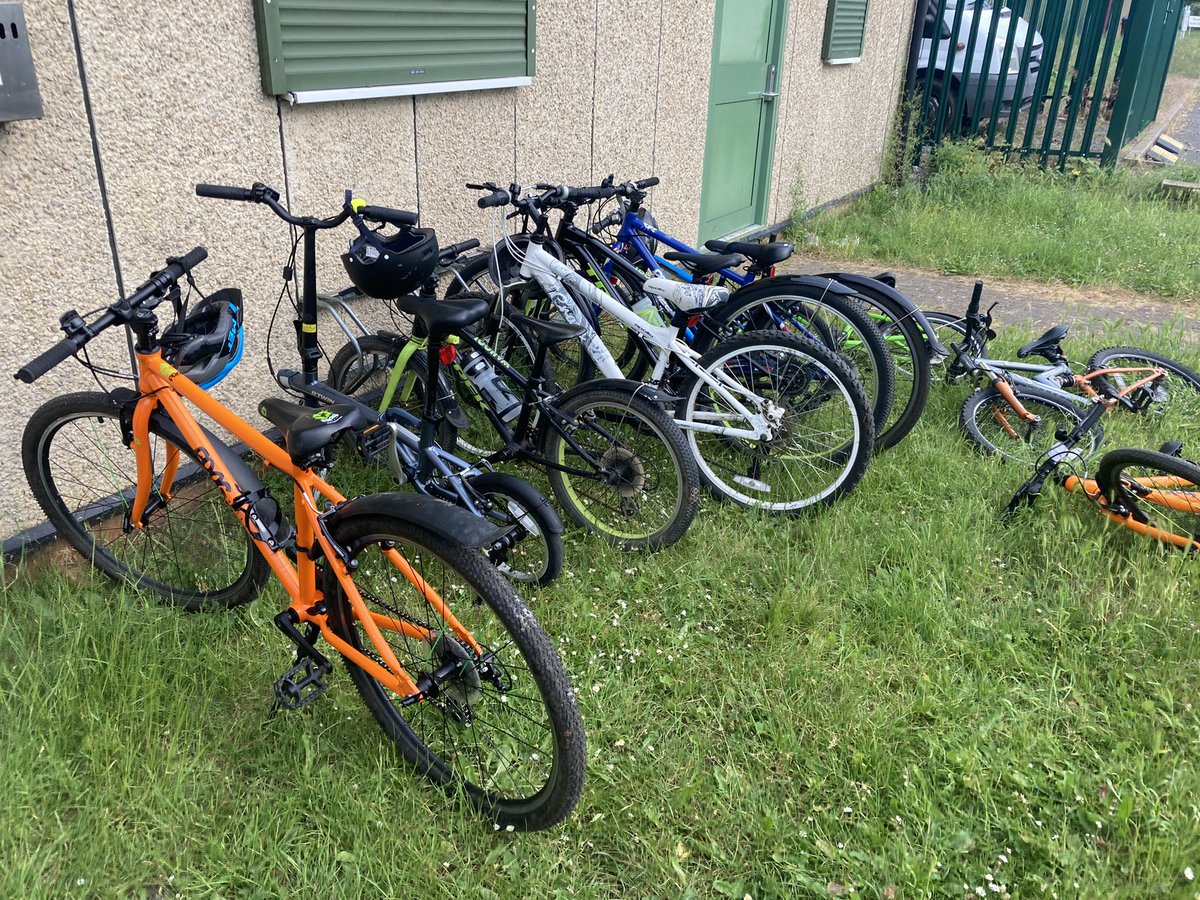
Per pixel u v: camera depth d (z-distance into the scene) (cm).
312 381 277
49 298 269
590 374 392
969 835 201
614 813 205
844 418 331
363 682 215
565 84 459
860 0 741
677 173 582
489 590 179
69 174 264
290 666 237
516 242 351
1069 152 862
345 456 337
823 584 283
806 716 233
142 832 194
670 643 261
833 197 823
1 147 247
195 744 215
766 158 684
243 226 323
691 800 211
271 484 327
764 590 286
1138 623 263
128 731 213
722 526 320
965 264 655
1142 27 799
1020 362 428
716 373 315
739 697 241
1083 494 317
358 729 222
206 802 203
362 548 198
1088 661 257
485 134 418
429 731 221
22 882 175
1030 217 735
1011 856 199
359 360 324
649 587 285
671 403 292
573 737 179
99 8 259
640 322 313
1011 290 613
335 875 186
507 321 316
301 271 349
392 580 239
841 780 215
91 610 248
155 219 292
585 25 459
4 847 185
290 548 214
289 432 193
